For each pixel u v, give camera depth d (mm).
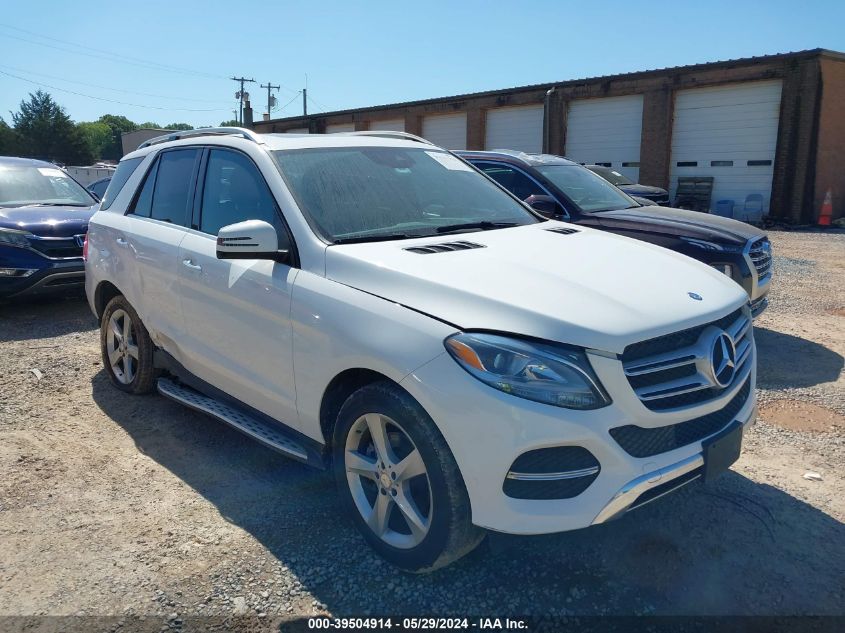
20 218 7590
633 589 2838
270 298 3328
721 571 2945
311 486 3744
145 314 4551
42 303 8344
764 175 19406
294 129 34719
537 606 2744
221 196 3977
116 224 4898
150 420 4652
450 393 2539
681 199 20938
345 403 2992
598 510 2488
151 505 3549
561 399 2445
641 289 2893
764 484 3691
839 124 18922
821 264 11320
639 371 2566
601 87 22297
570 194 7223
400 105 28922
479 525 2564
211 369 3924
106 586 2891
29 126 78000
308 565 3020
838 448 4141
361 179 3818
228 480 3818
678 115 20891
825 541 3158
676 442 2693
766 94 19047
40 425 4559
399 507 2838
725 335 2873
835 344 6391
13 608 2754
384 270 2965
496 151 8133
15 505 3541
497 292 2713
